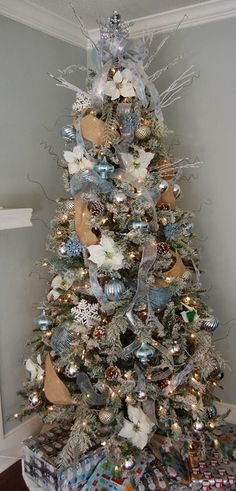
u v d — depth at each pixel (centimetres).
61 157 266
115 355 183
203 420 194
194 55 250
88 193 182
